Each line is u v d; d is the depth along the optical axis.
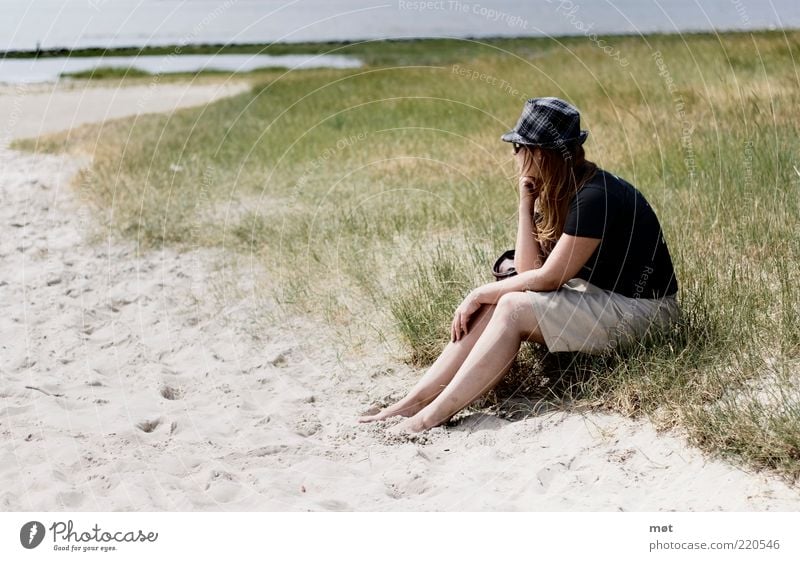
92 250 6.57
